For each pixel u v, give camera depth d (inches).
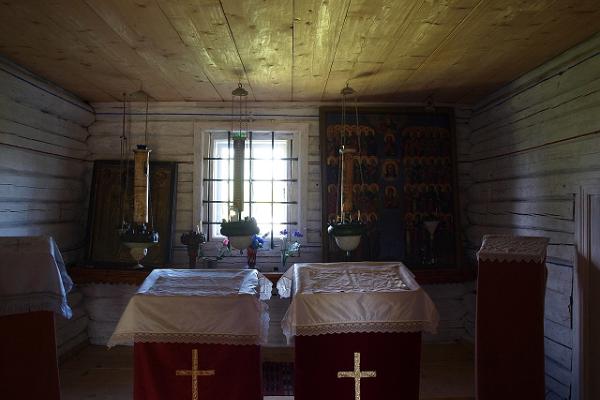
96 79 136.1
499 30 98.9
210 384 86.1
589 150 103.0
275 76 133.6
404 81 138.9
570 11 89.6
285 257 154.3
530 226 126.9
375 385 87.0
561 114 113.8
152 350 86.3
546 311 118.6
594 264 101.8
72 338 149.3
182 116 165.2
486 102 156.8
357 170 159.9
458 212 161.0
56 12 90.1
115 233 156.7
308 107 165.5
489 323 100.7
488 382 100.1
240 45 107.7
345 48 109.9
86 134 163.6
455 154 163.5
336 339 86.4
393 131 162.6
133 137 164.7
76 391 123.6
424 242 159.2
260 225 166.2
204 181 165.9
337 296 85.0
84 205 164.1
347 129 161.3
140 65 122.9
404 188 160.6
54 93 138.9
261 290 102.7
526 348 98.4
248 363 85.7
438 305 162.7
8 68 117.8
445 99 161.2
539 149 123.3
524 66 124.2
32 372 87.9
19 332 87.0
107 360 145.6
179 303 84.9
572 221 108.7
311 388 85.9
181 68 125.6
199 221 162.9
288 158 166.7
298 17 91.8
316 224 163.3
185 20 93.5
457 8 88.0
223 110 165.3
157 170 161.6
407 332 87.3
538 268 98.2
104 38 103.4
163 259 155.4
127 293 158.2
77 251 159.5
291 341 87.8
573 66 109.5
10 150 120.6
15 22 94.8
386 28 97.5
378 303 85.4
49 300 89.1
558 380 113.3
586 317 103.4
